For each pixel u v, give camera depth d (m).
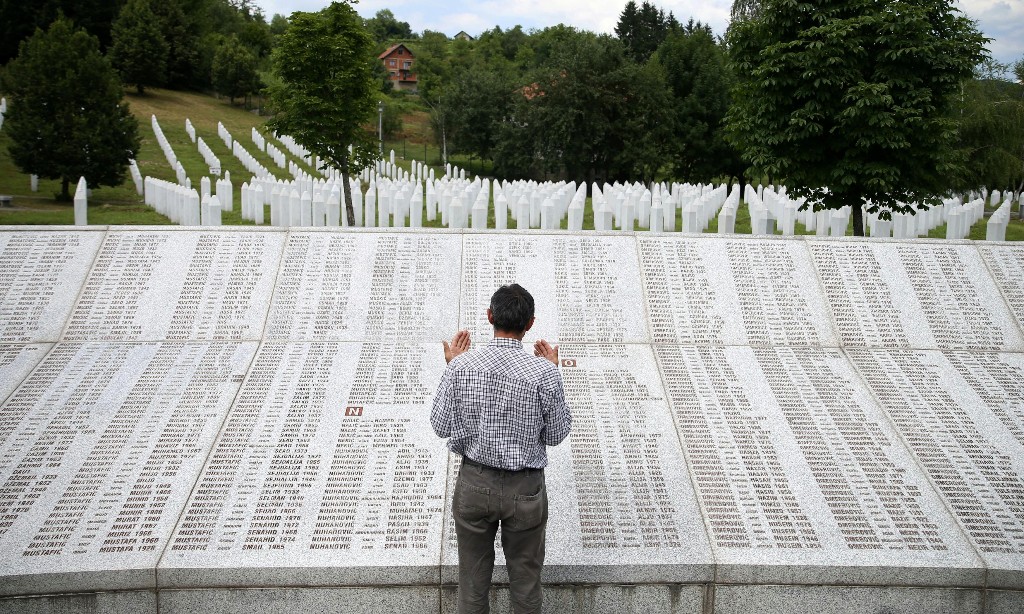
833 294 8.01
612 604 5.16
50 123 25.94
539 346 5.00
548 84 44.34
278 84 21.05
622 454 6.14
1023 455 6.24
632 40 77.19
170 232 8.16
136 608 5.00
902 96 12.40
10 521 5.29
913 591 5.16
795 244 8.44
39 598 4.93
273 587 5.04
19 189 27.83
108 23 66.12
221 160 40.22
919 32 12.46
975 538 5.41
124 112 27.70
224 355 7.14
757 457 6.17
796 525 5.50
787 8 13.03
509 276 8.01
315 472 5.85
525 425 4.32
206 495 5.60
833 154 13.44
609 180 46.44
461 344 5.00
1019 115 28.52
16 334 7.24
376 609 5.08
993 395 6.95
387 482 5.77
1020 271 8.22
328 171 34.50
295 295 7.73
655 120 43.59
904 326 7.75
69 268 7.82
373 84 20.55
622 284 8.00
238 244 8.11
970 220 22.08
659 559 5.14
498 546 5.20
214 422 6.33
